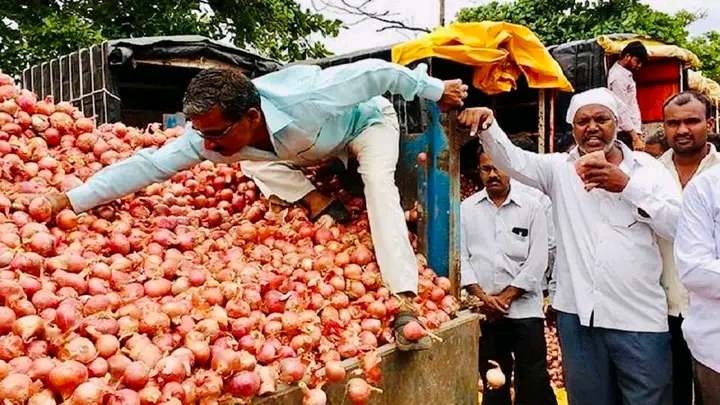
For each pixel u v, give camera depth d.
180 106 8.30
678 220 2.89
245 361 2.23
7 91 3.43
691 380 3.58
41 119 3.47
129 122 8.04
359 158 3.22
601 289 3.34
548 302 5.74
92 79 6.61
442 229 3.52
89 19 11.59
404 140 3.67
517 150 3.59
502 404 4.74
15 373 1.92
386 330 2.93
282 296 2.74
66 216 2.85
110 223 3.03
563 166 3.55
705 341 2.83
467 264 4.62
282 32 13.23
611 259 3.31
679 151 3.57
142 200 3.34
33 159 3.28
